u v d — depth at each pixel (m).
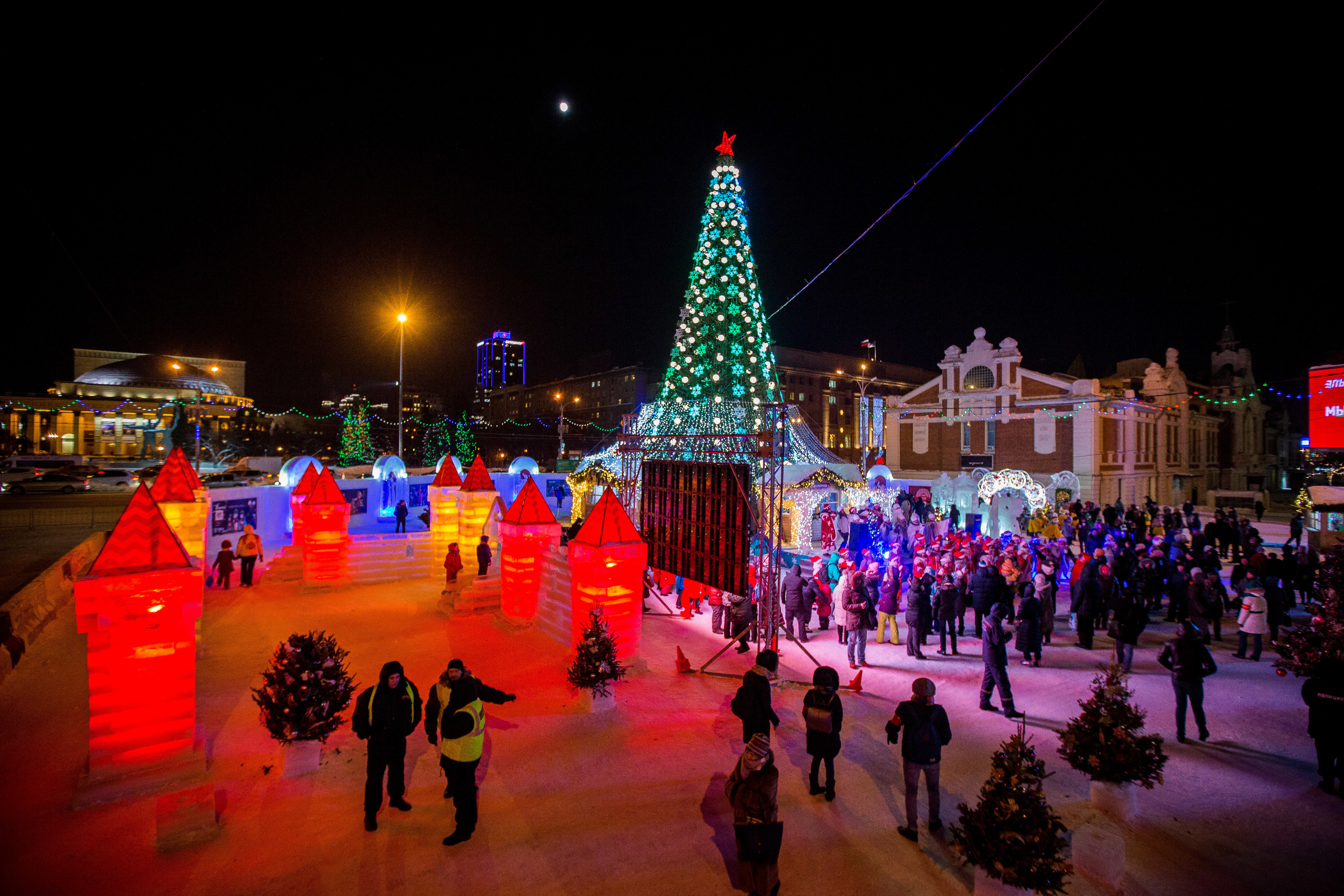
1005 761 5.00
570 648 11.12
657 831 5.88
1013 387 39.06
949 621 11.37
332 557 15.52
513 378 153.50
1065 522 22.48
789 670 10.46
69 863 5.28
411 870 5.27
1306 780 7.09
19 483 33.75
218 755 7.15
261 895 4.94
